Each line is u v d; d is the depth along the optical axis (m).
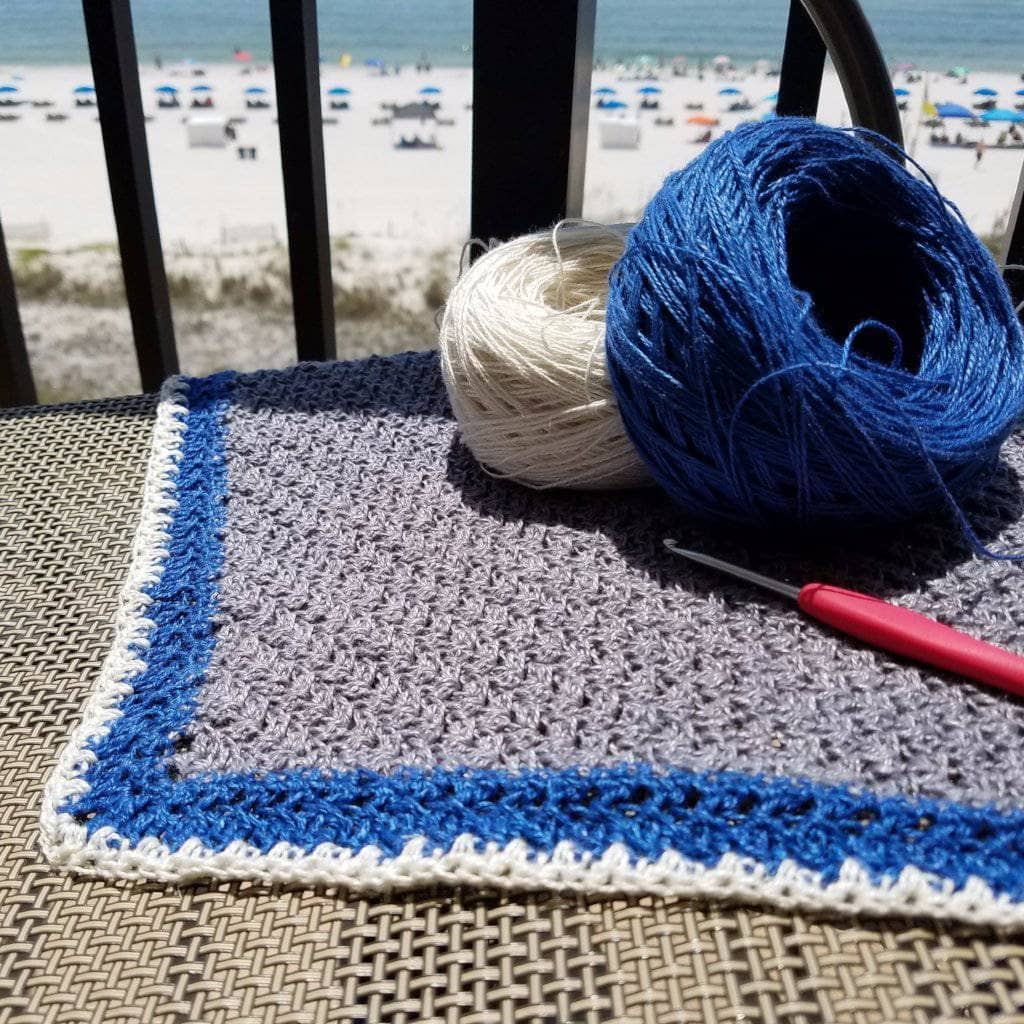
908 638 0.40
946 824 0.33
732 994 0.29
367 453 0.59
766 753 0.36
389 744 0.39
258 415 0.63
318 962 0.32
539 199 0.79
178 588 0.49
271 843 0.35
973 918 0.30
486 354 0.49
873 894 0.31
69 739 0.41
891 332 0.44
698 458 0.44
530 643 0.43
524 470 0.52
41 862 0.36
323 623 0.46
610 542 0.49
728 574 0.46
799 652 0.41
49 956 0.33
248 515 0.54
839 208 0.48
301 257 0.86
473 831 0.34
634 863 0.33
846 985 0.29
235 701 0.42
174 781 0.39
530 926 0.32
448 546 0.50
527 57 0.72
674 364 0.42
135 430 0.64
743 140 0.46
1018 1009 0.28
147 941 0.33
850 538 0.47
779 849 0.32
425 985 0.31
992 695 0.38
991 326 0.46
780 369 0.38
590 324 0.49
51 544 0.54
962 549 0.46
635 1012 0.29
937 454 0.41
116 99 0.78
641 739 0.38
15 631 0.48
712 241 0.41
